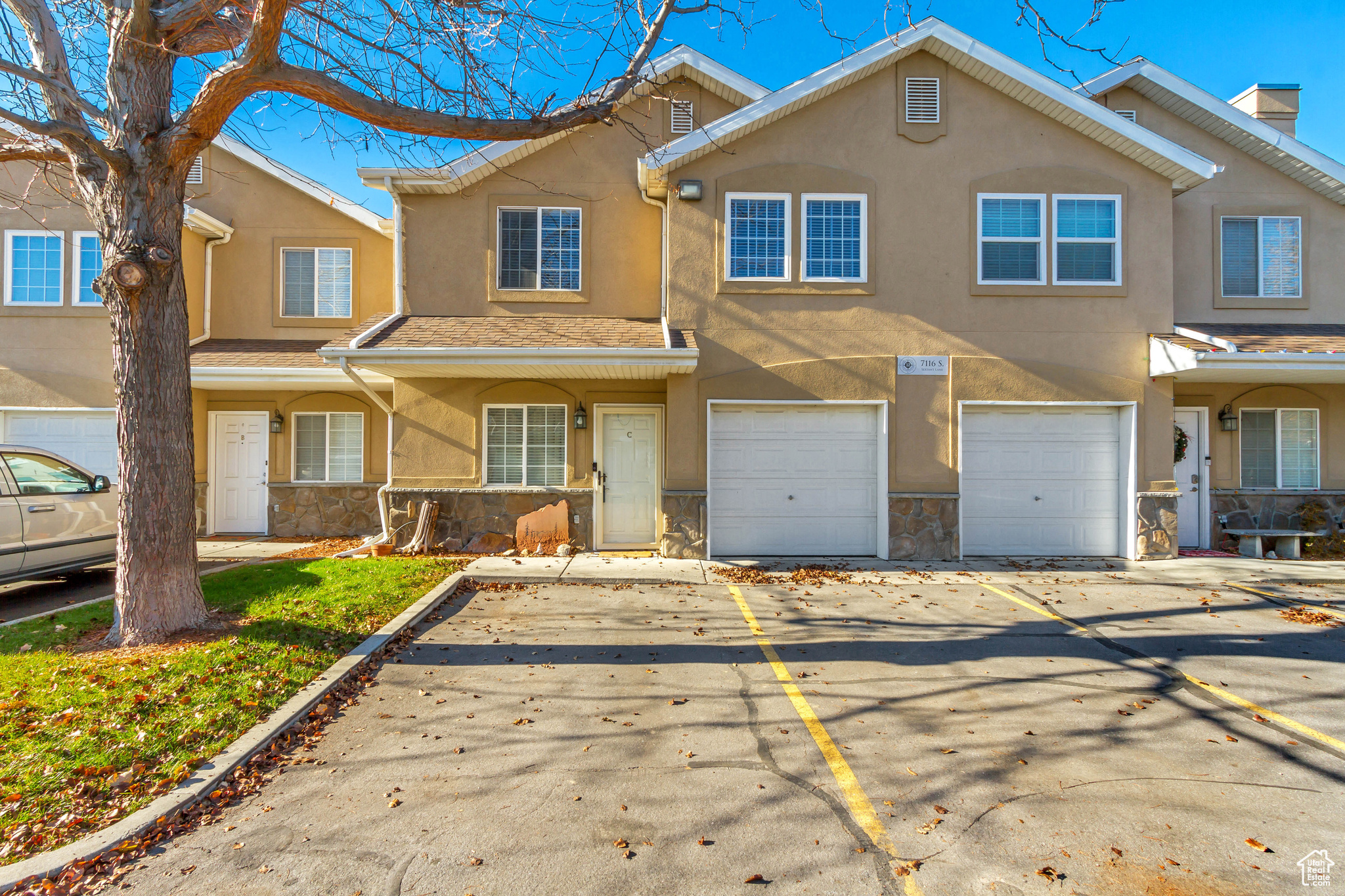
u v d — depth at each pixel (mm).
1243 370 9125
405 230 10586
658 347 8969
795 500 10016
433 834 3143
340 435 12141
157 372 5441
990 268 9906
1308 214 11055
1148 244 9859
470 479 10469
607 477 10680
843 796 3512
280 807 3352
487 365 9008
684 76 11016
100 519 7617
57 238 11312
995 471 10070
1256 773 3793
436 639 6090
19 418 11344
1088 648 5980
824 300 9820
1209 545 10938
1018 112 9852
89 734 3752
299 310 12211
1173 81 10914
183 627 5480
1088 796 3537
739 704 4723
